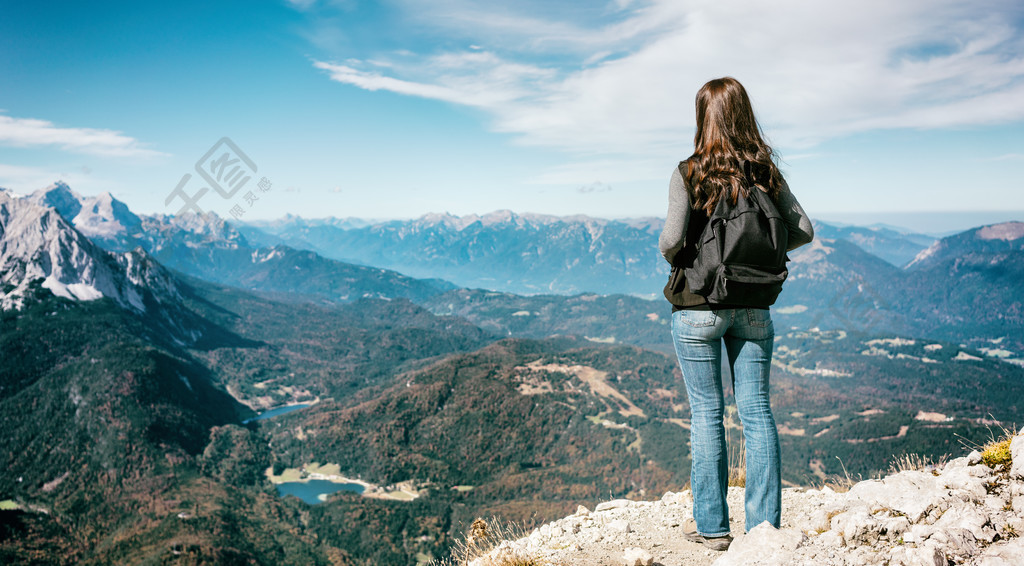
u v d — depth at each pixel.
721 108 3.06
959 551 2.65
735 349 3.27
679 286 3.27
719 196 2.94
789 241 3.23
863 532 2.98
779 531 3.00
